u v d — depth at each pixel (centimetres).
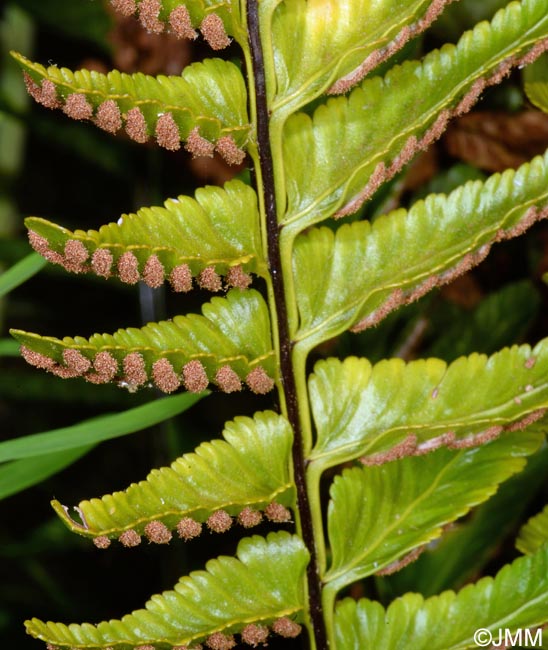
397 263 30
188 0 29
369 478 30
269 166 30
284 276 30
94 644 29
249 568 30
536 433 30
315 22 30
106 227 29
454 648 30
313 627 30
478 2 33
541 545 30
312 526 30
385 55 30
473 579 31
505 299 33
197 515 29
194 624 29
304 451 30
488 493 30
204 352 30
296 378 30
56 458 31
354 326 30
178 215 30
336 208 30
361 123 30
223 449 30
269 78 30
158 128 29
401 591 32
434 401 30
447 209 30
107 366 29
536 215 30
